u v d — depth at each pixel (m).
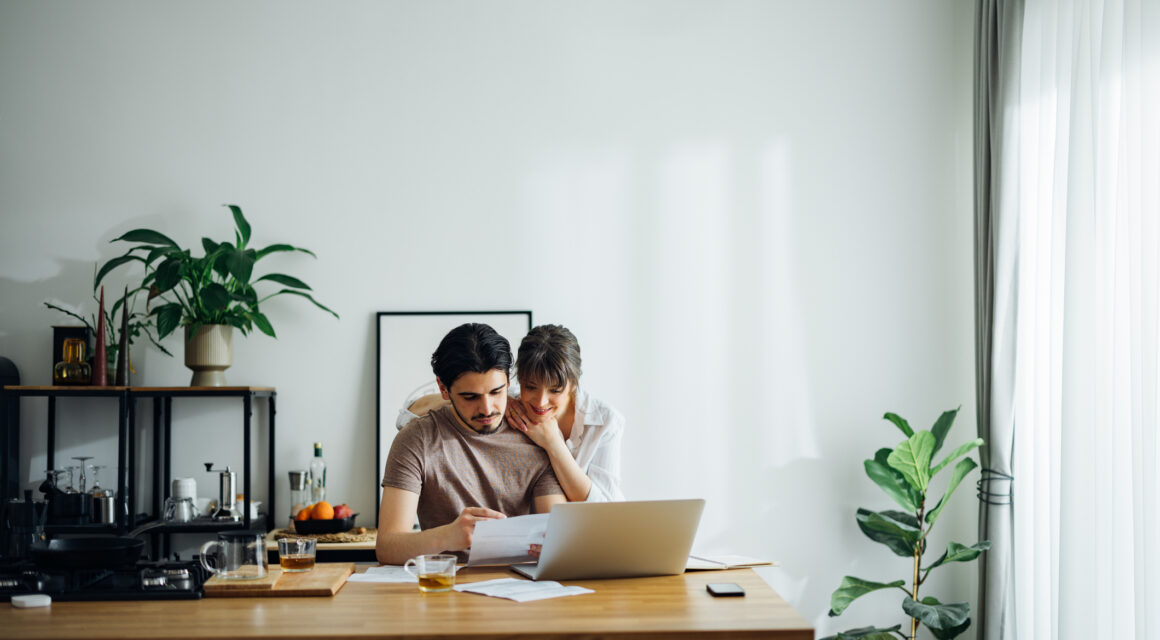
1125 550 2.76
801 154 3.83
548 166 3.78
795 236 3.81
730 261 3.79
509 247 3.76
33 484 3.66
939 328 3.80
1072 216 2.96
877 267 3.81
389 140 3.78
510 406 2.50
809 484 3.76
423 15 3.80
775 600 1.93
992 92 3.48
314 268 3.74
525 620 1.75
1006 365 3.39
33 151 3.73
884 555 3.75
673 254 3.78
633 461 3.72
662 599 1.93
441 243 3.75
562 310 3.75
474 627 1.71
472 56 3.80
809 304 3.80
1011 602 3.40
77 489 3.59
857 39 3.84
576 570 2.11
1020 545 3.36
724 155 3.82
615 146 3.80
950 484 3.42
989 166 3.51
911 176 3.83
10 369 3.58
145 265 3.70
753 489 3.75
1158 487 2.61
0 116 3.74
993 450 3.41
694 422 3.75
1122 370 2.78
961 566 3.75
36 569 2.22
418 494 2.38
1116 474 2.79
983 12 3.55
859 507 3.76
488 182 3.77
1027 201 3.39
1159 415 2.61
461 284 3.74
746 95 3.83
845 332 3.80
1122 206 2.78
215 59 3.78
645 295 3.77
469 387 2.31
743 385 3.77
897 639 3.72
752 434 3.76
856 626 3.74
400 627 1.70
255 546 2.03
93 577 2.13
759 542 3.74
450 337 2.34
